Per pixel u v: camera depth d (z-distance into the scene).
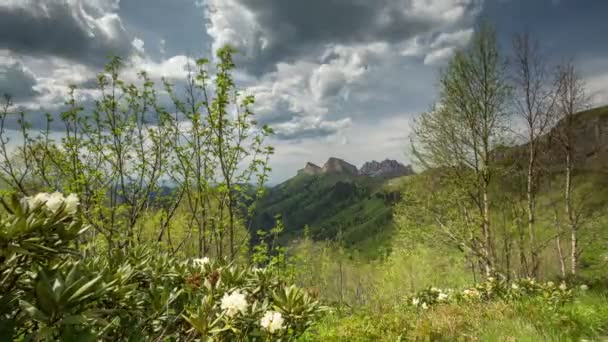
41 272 2.06
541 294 9.06
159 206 9.02
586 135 17.77
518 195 16.34
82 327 2.20
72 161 7.60
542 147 16.19
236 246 9.12
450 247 17.30
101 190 7.36
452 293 10.24
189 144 8.48
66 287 2.11
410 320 6.94
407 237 19.22
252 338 3.75
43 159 7.55
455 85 16.33
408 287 19.62
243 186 8.80
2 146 6.79
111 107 8.08
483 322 6.57
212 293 3.30
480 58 16.11
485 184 15.70
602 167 16.77
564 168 16.78
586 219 15.33
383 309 8.58
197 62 8.37
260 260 8.17
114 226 7.94
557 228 15.74
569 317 6.53
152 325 3.26
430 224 17.34
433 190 17.12
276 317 3.57
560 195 17.19
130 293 2.88
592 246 15.76
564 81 16.11
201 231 8.91
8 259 2.04
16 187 7.00
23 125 7.28
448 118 16.52
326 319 7.44
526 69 15.91
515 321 6.36
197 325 2.92
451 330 6.11
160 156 8.40
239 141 8.52
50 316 2.01
